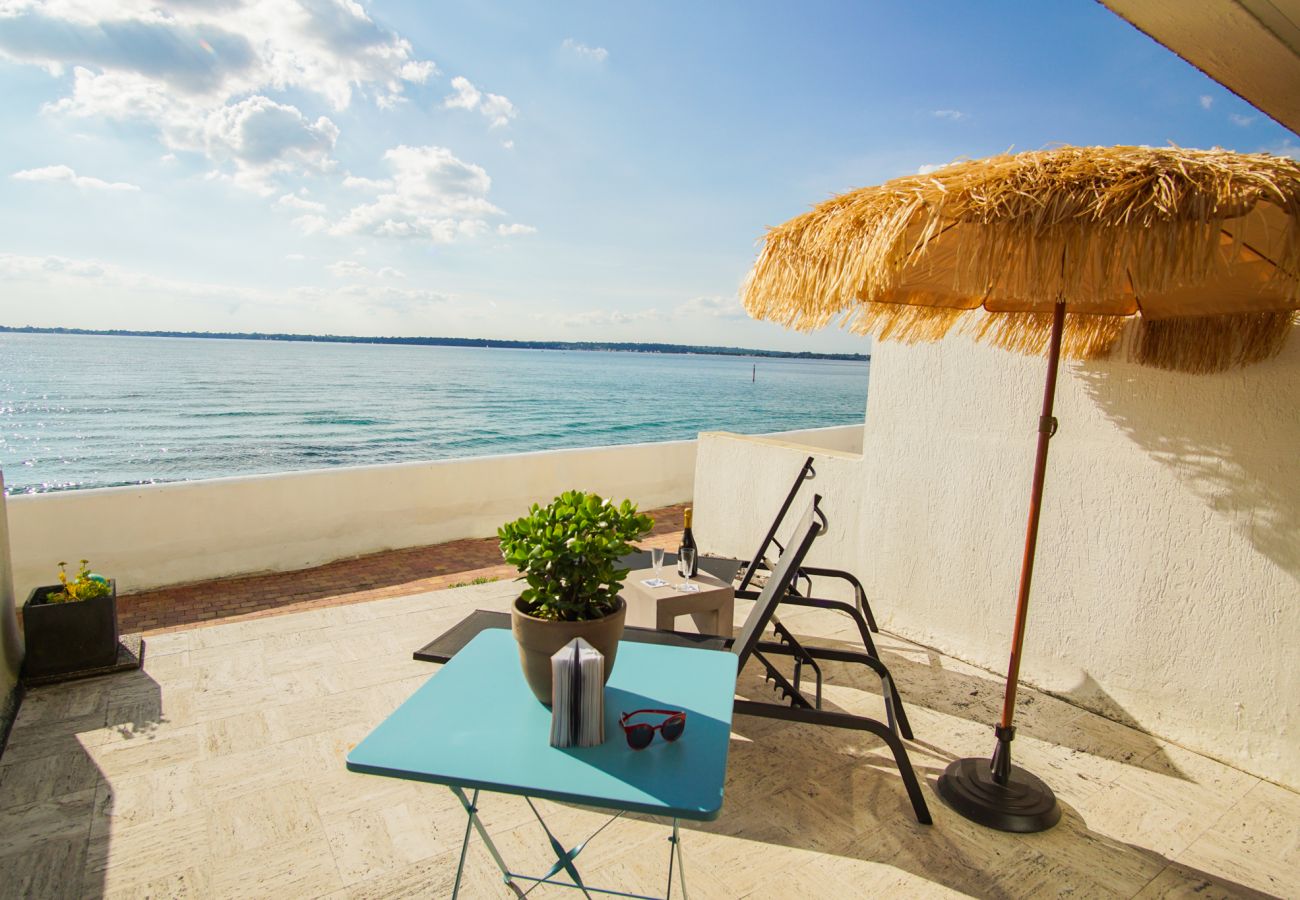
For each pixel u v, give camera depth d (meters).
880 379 4.52
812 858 2.30
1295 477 2.82
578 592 1.80
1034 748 3.13
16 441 34.88
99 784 2.65
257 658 3.88
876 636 4.47
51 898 2.05
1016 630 2.55
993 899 2.14
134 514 5.46
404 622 4.47
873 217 1.95
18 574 5.05
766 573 5.38
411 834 2.38
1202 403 3.08
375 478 6.66
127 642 4.02
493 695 1.88
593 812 2.53
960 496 4.09
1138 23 2.22
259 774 2.73
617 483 8.64
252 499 5.96
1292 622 2.84
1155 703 3.28
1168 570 3.21
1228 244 2.04
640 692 1.92
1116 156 1.81
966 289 2.05
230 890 2.10
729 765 2.87
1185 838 2.50
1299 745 2.83
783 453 5.38
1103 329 3.14
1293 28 2.09
